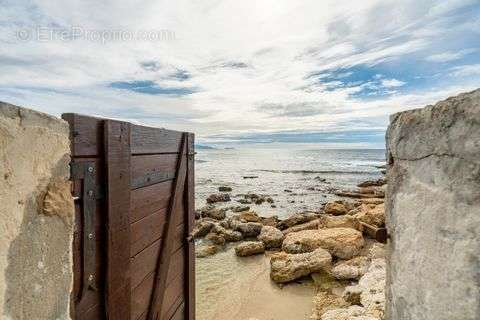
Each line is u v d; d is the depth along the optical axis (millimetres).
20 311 1320
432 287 1473
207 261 9961
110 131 2146
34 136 1373
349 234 9789
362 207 15609
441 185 1426
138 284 2678
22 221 1324
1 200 1219
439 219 1434
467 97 1274
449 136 1373
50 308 1492
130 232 2438
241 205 21281
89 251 1969
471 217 1257
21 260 1322
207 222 13875
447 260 1372
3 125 1221
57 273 1537
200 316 6414
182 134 3592
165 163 3186
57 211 1522
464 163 1293
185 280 3883
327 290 7188
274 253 10039
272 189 31250
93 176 2004
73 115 1811
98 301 2094
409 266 1689
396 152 1860
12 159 1265
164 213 3215
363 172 53469
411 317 1665
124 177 2330
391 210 1950
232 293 7453
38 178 1407
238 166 79000
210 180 42125
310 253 8547
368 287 6391
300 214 15539
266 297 7148
